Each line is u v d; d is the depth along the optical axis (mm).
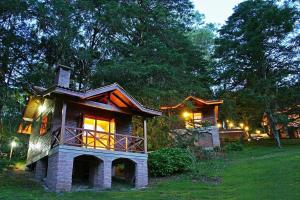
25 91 26734
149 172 19000
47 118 19172
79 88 28922
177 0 31422
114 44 27406
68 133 17344
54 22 25844
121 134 18531
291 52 32594
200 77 32750
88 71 28219
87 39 29438
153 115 19797
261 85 31469
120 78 24141
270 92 31469
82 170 18859
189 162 19703
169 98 24016
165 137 23812
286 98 30234
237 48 33156
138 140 19625
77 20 28047
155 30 29062
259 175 16484
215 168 20312
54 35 26203
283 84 31547
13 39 25266
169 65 25047
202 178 17531
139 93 23875
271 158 21578
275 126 30141
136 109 19219
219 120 37094
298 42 32156
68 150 15641
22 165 22453
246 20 35812
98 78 25922
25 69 27062
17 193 13641
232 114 34875
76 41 27016
